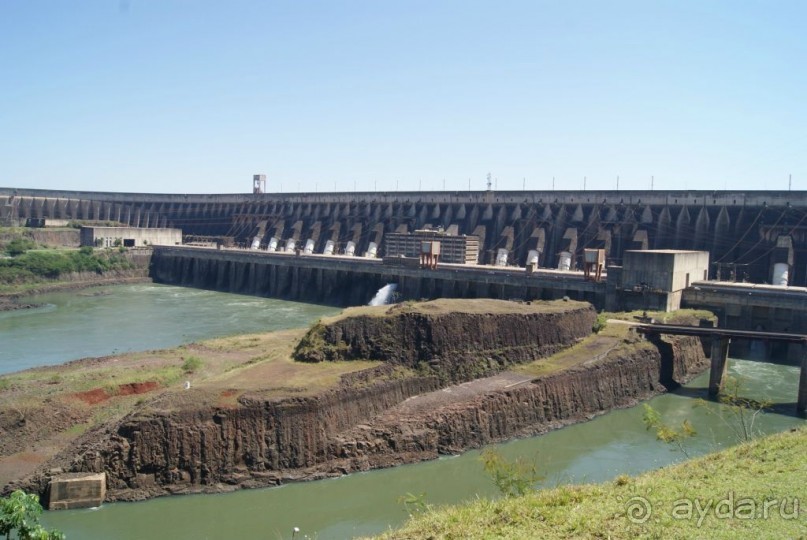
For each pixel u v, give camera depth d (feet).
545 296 485.56
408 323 283.79
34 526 88.53
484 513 132.57
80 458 203.10
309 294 636.89
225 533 181.78
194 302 597.52
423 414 247.29
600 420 281.74
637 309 426.10
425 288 553.23
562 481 208.74
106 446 205.05
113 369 294.05
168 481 205.57
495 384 275.39
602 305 450.71
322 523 187.83
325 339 281.74
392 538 126.52
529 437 258.16
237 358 323.78
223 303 593.42
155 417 209.87
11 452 219.20
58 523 185.88
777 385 329.93
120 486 202.18
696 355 360.48
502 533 120.16
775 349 391.65
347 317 288.30
